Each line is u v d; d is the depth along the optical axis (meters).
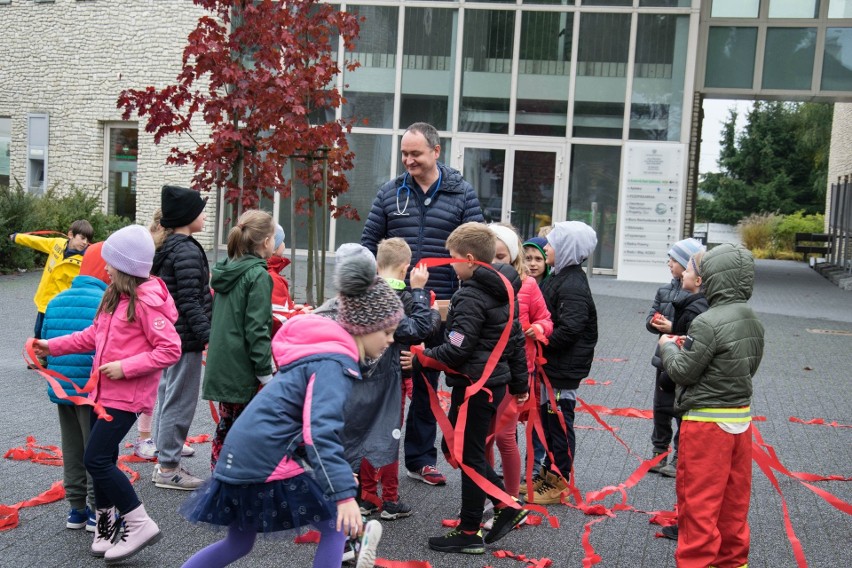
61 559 4.14
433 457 5.62
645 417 7.43
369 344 3.42
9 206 15.55
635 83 17.98
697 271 5.36
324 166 10.61
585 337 5.30
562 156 18.25
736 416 3.98
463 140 18.45
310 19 10.59
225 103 10.06
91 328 4.30
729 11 18.27
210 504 3.30
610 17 17.97
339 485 3.11
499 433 4.90
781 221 36.50
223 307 4.82
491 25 18.28
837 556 4.58
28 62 20.66
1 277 14.99
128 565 4.09
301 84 10.20
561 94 18.20
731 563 4.05
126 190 20.50
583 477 5.80
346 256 3.41
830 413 7.80
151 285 4.20
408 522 4.88
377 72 18.58
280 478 3.26
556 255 5.36
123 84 19.92
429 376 5.51
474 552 4.42
